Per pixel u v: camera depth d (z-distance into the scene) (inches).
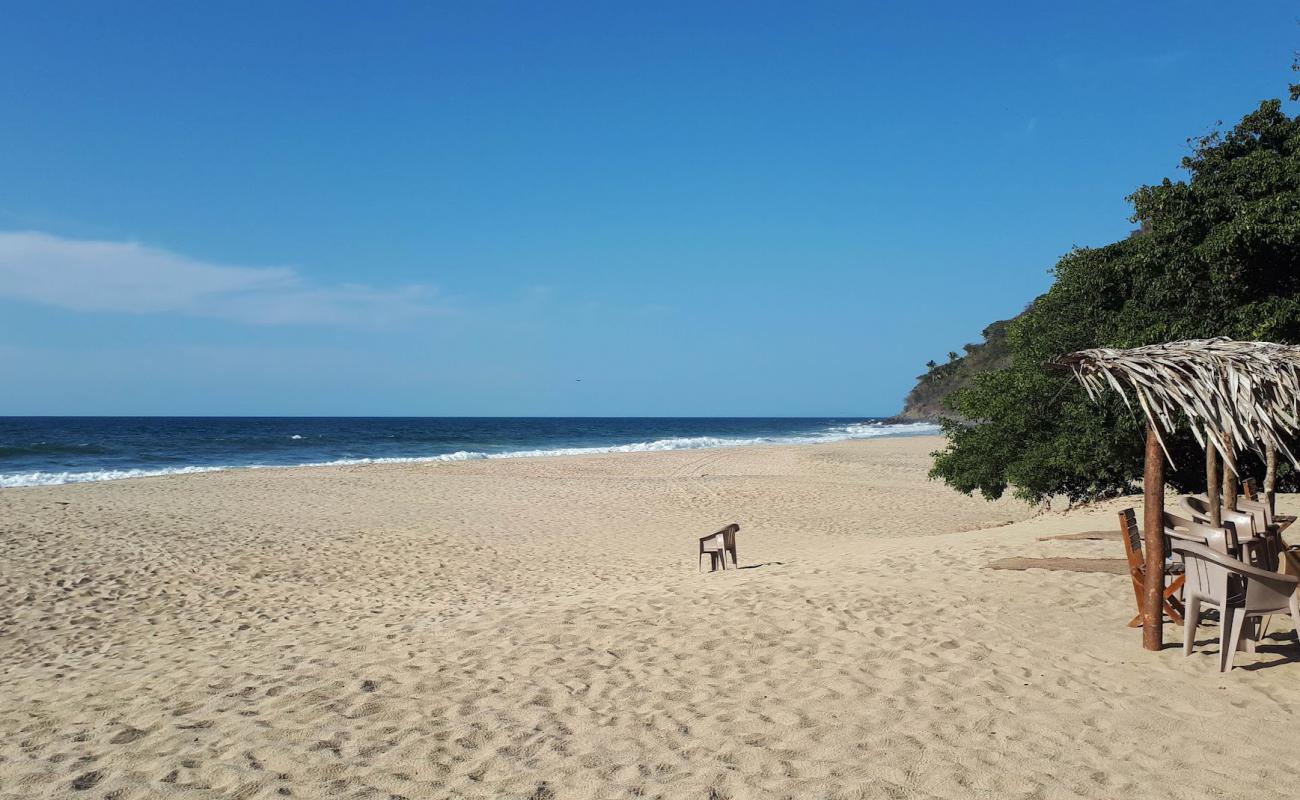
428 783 161.3
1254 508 259.0
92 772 171.3
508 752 175.3
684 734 181.5
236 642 313.9
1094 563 308.2
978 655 224.1
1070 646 229.0
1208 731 169.6
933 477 668.7
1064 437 546.3
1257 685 192.9
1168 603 232.1
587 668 232.4
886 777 155.3
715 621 274.5
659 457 1473.9
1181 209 462.9
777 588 321.7
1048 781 151.0
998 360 2930.6
